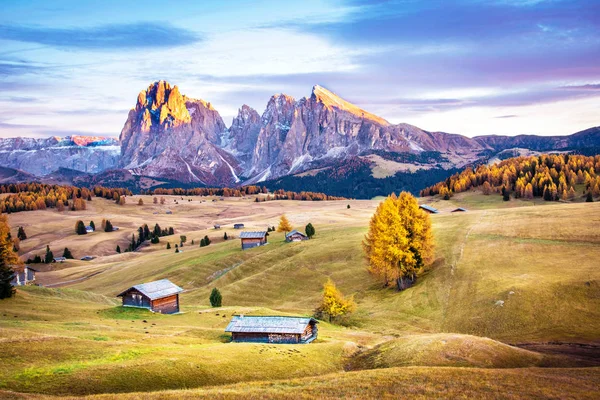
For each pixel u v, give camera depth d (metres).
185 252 165.62
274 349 53.59
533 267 82.31
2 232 78.50
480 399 33.94
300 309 93.38
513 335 63.69
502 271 84.12
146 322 72.00
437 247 104.56
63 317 68.94
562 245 90.06
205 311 85.69
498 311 70.44
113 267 168.88
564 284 71.38
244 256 139.75
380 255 91.75
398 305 84.56
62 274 169.38
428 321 75.25
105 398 34.16
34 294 86.75
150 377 40.81
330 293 83.00
